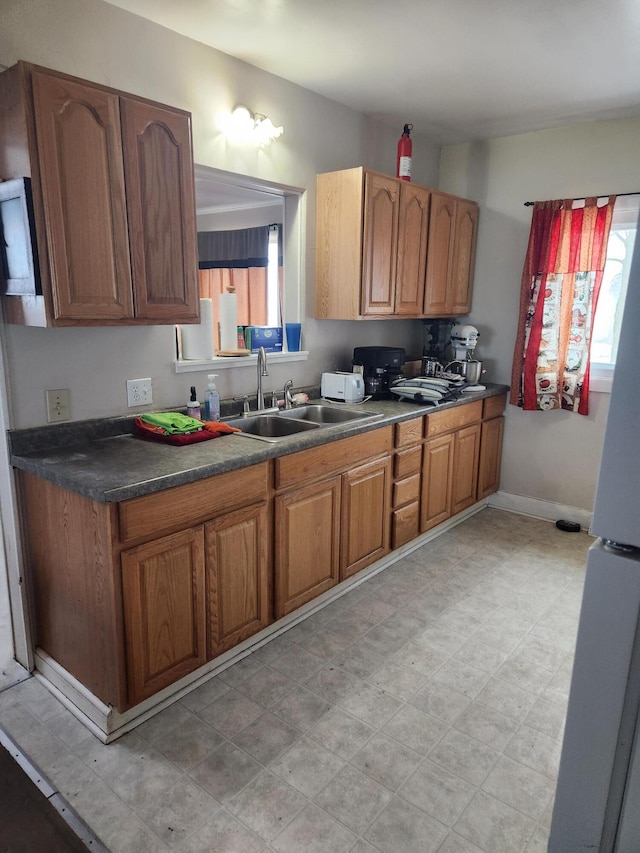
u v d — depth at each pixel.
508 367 3.87
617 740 0.68
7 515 2.09
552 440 3.75
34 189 1.67
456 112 3.22
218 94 2.49
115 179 1.85
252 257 3.82
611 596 0.65
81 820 1.57
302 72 2.70
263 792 1.66
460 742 1.87
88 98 1.75
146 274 1.98
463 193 3.88
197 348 2.61
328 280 3.07
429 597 2.77
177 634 1.97
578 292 3.42
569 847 0.74
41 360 2.06
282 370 3.09
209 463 1.96
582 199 3.35
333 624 2.53
